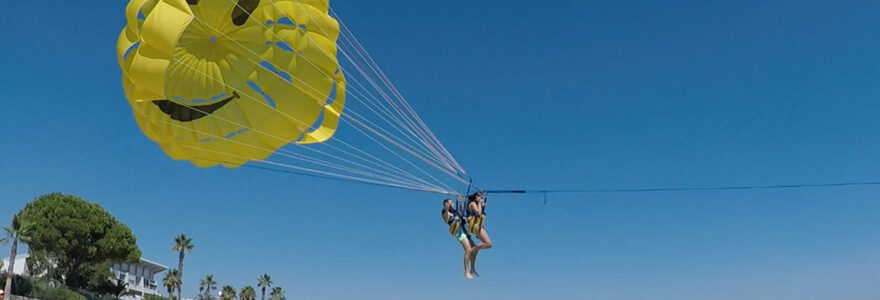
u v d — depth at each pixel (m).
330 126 15.71
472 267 12.99
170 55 12.38
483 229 13.02
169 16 12.30
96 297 63.84
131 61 13.03
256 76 15.34
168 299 86.88
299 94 15.45
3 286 52.78
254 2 14.84
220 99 15.10
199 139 14.72
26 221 54.41
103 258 61.78
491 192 13.34
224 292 92.56
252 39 15.13
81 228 57.91
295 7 14.95
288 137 15.45
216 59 14.99
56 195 59.44
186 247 84.56
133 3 12.70
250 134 15.25
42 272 63.62
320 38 15.16
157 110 14.12
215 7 14.42
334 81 15.49
